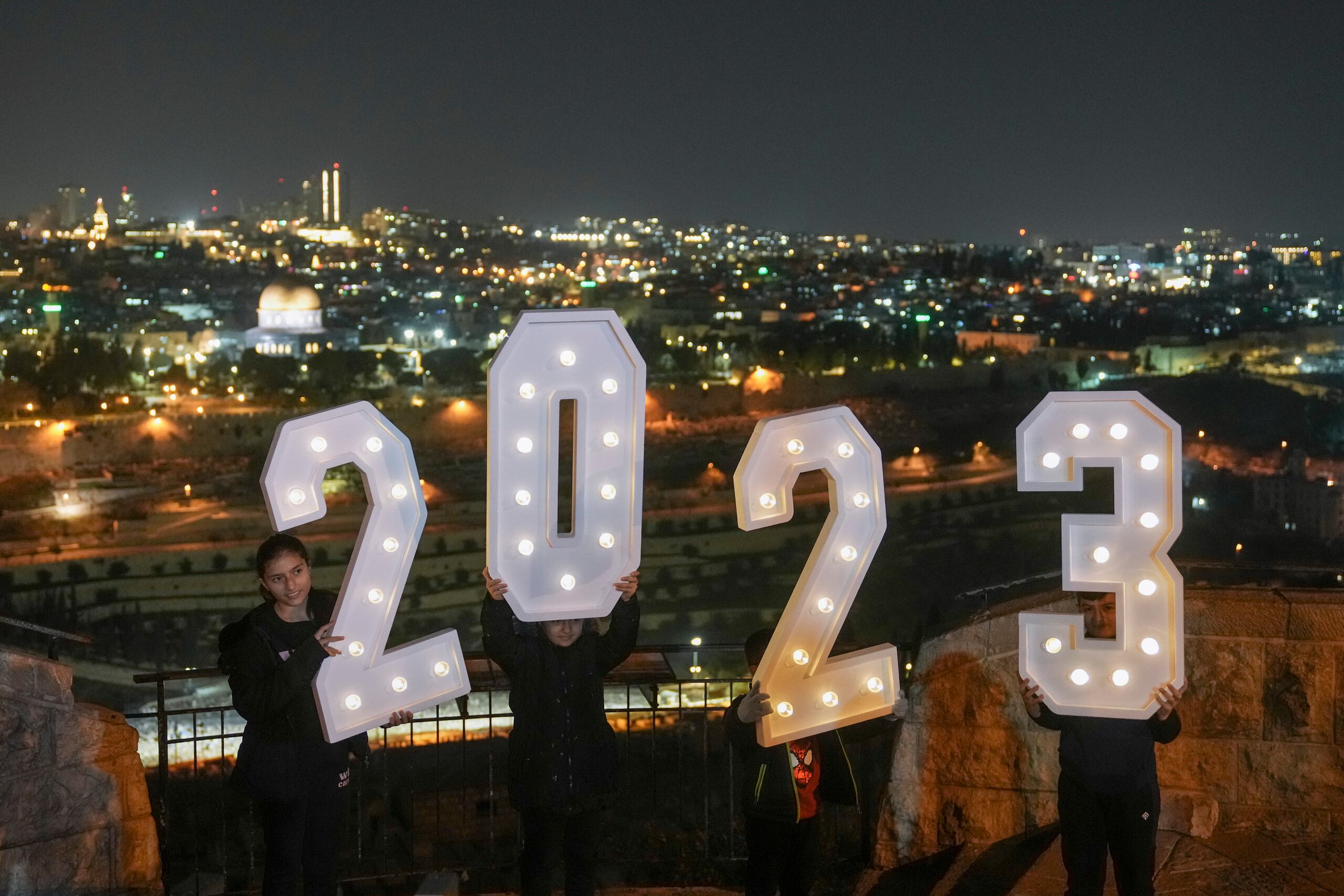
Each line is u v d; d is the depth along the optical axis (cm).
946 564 6956
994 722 646
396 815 1105
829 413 518
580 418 517
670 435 9800
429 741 2267
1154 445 502
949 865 636
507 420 512
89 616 5997
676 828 807
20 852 586
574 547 520
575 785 516
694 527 7225
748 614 6303
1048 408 509
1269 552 6944
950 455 9788
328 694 520
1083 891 506
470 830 1062
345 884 712
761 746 523
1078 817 508
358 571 521
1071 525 509
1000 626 646
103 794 614
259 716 510
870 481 524
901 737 660
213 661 5678
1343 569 629
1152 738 509
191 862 1106
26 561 6350
